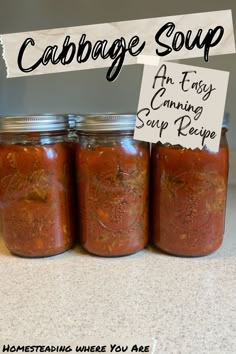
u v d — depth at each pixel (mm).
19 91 886
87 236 545
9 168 512
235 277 471
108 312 389
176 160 505
